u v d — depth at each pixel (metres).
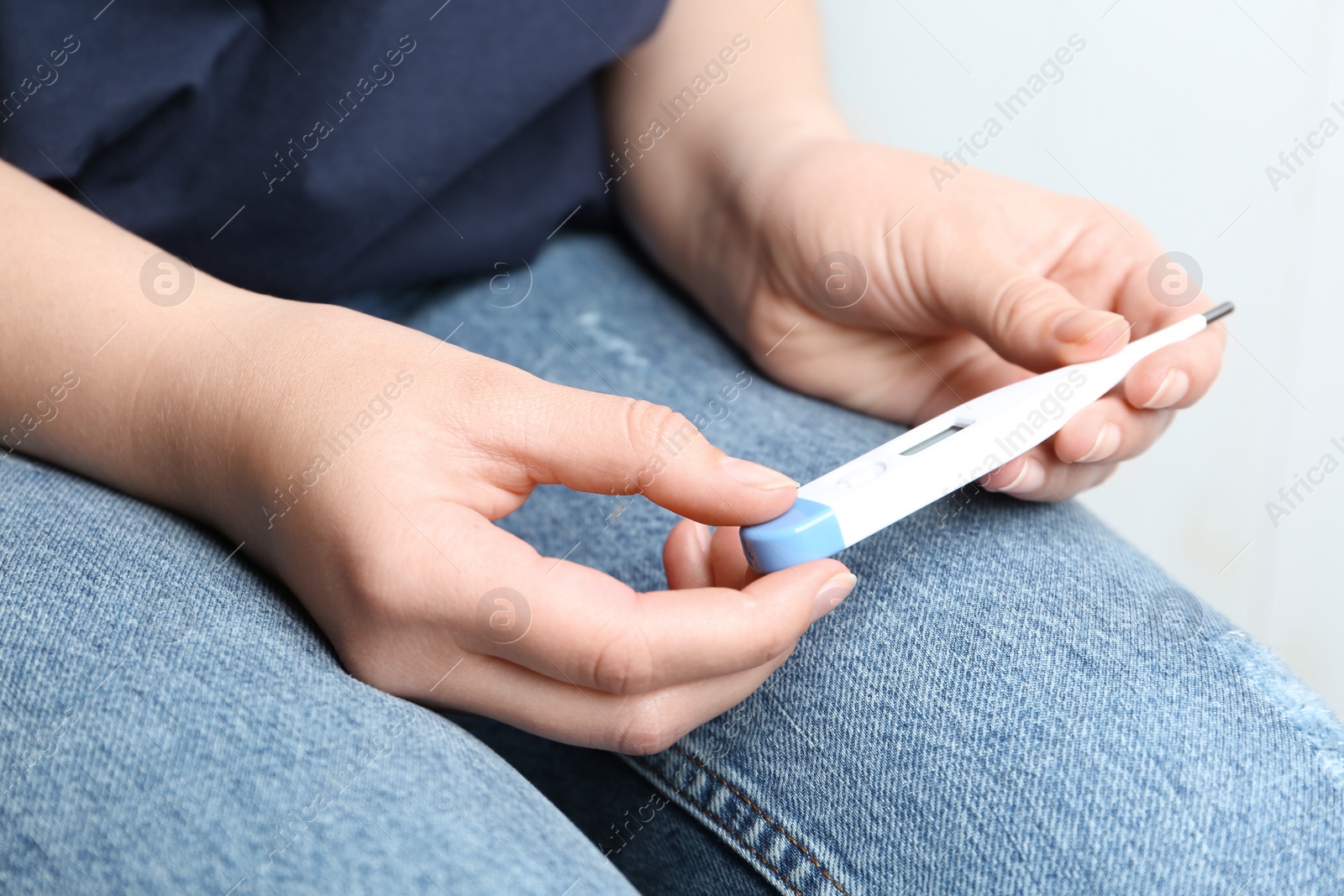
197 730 0.34
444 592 0.36
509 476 0.41
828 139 0.65
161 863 0.31
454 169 0.65
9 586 0.38
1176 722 0.40
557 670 0.37
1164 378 0.48
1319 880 0.36
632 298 0.74
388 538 0.36
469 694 0.40
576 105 0.72
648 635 0.35
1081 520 0.52
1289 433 1.01
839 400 0.65
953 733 0.41
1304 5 0.92
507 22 0.62
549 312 0.72
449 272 0.71
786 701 0.44
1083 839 0.37
